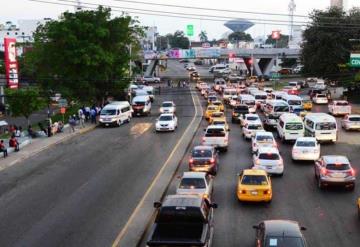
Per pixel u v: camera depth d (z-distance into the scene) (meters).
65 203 26.31
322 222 22.83
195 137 47.28
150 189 28.81
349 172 27.92
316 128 43.22
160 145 43.41
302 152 35.59
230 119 60.41
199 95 95.44
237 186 27.22
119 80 68.00
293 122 43.44
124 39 67.25
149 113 68.31
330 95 83.56
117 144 44.50
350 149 41.16
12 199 27.34
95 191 28.59
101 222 23.09
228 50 123.69
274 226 16.97
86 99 66.25
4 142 45.22
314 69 82.50
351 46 80.12
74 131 52.00
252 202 25.66
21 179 32.00
